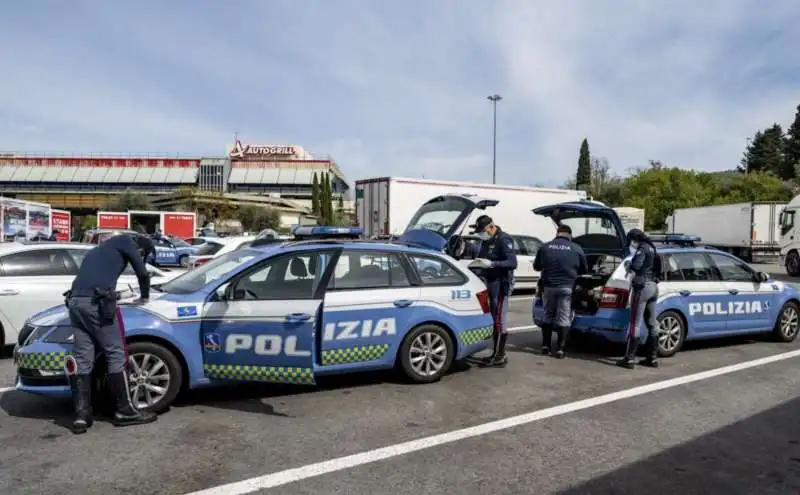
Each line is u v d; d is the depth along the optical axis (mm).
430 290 6215
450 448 4414
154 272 8578
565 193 19984
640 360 7410
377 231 17453
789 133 76125
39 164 105812
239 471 3949
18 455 4195
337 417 5105
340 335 5641
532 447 4457
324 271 5680
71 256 7988
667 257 7898
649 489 3777
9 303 7348
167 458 4160
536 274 14914
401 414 5207
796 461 4258
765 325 8539
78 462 4074
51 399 5613
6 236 25781
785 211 22141
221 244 15250
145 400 5078
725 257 8445
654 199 55500
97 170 105500
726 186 60531
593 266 8570
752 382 6422
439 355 6277
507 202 18828
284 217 75562
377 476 3900
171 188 104812
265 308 5297
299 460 4148
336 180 110375
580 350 8164
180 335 5137
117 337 4762
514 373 6773
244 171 105750
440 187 17750
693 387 6203
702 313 7898
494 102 39188
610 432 4805
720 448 4484
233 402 5523
